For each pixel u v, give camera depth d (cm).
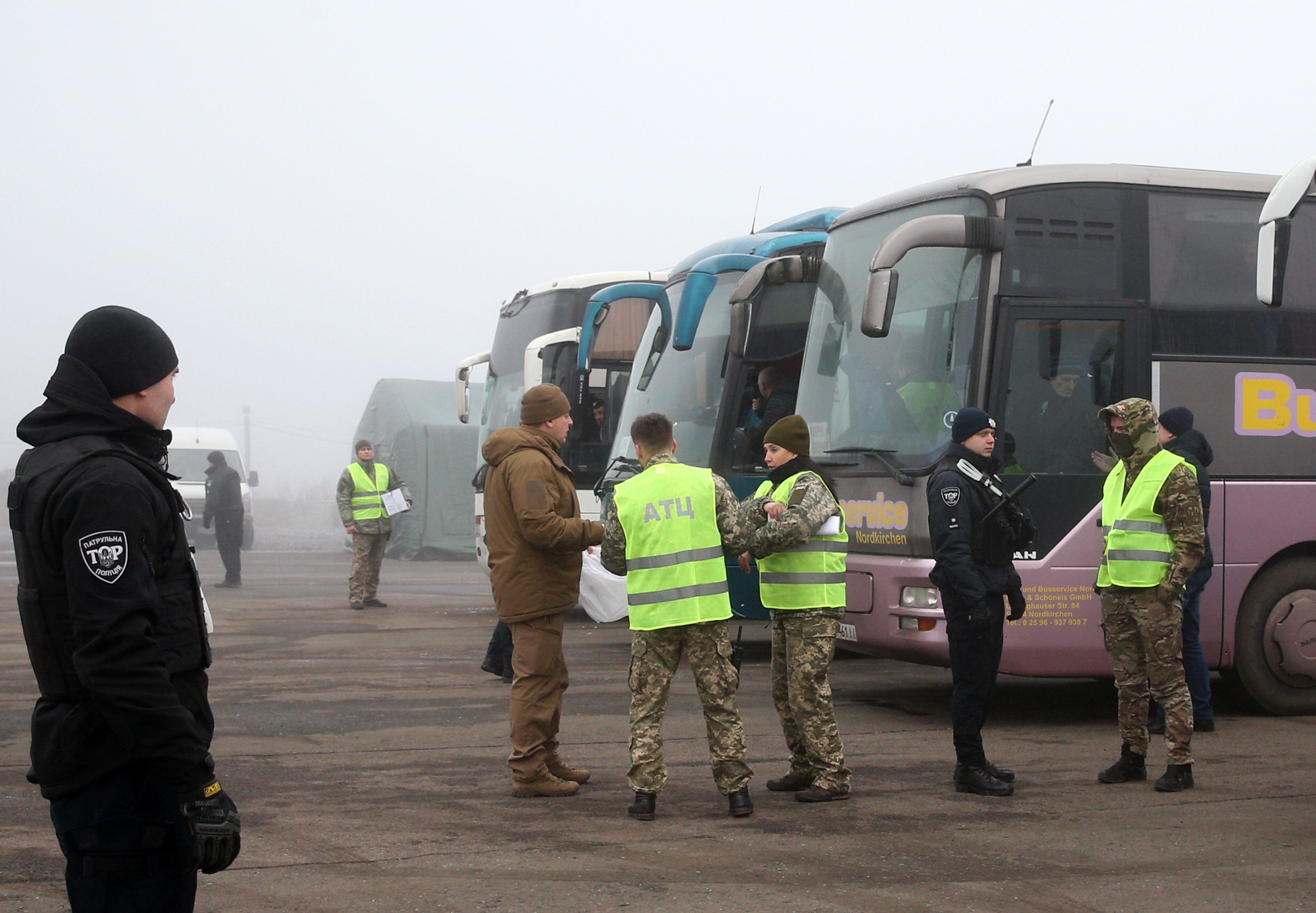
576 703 932
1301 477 880
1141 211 856
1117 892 483
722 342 1196
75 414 285
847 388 921
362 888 489
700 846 549
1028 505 819
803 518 617
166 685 273
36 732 282
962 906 466
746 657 1205
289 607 1705
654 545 601
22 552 282
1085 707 921
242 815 601
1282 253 712
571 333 1573
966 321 830
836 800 631
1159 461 660
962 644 641
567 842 555
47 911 458
